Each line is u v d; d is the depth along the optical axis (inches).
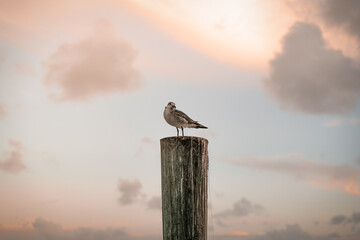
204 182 232.2
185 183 227.1
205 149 235.5
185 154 229.3
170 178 229.3
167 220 227.3
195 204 226.2
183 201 225.8
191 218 224.5
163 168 233.5
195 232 223.8
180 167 228.5
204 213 230.1
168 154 231.5
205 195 232.1
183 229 223.6
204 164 233.5
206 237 231.1
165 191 230.5
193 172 228.7
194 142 231.3
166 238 226.8
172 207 226.7
